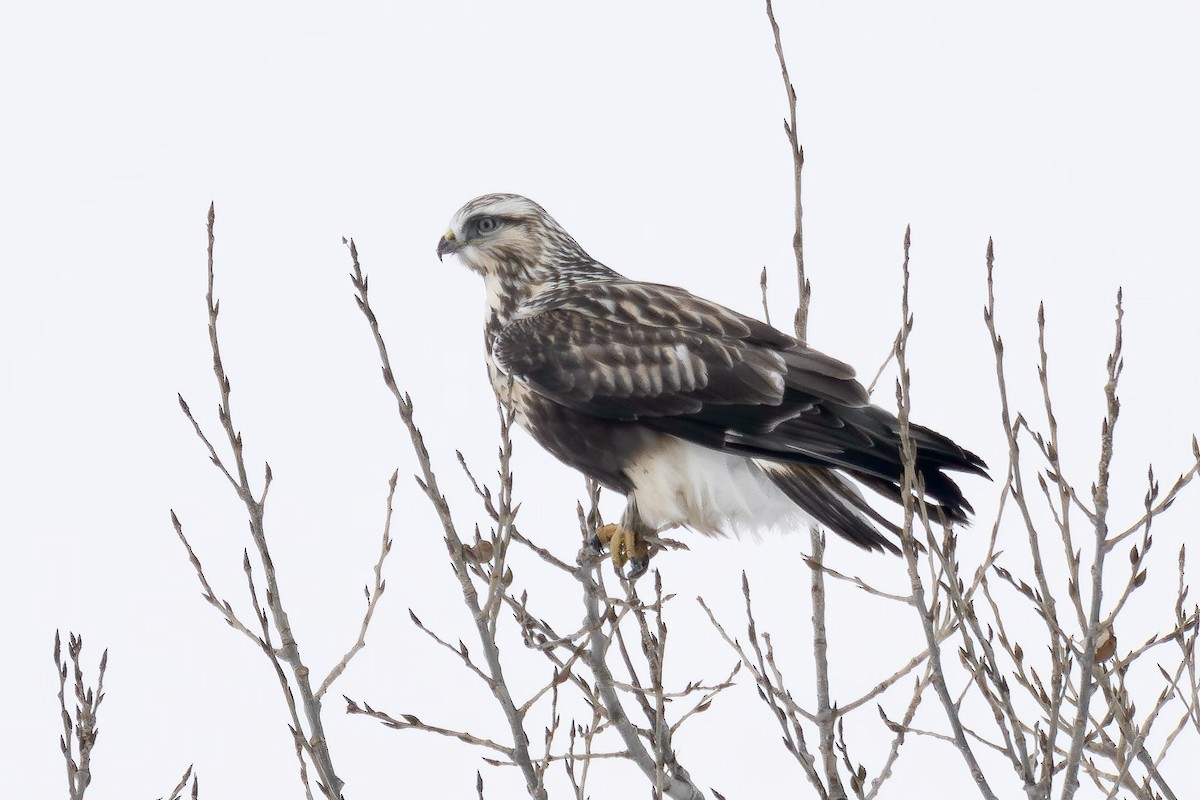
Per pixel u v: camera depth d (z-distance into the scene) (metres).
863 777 9.20
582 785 9.85
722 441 11.87
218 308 8.28
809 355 11.95
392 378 8.23
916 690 9.59
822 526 11.64
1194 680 8.70
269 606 8.49
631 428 12.45
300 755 8.33
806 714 10.14
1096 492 7.82
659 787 9.16
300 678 8.50
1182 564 8.84
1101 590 7.86
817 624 10.54
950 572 8.22
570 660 9.16
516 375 12.81
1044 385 8.00
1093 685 8.06
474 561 9.43
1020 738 8.16
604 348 12.59
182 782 10.16
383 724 8.95
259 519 8.40
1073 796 7.95
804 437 11.52
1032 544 8.09
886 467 11.09
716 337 12.36
